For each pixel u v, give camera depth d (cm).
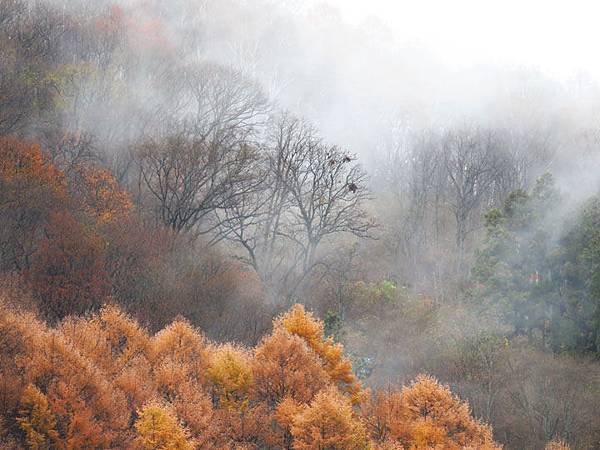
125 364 5425
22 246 6084
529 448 6272
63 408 4550
